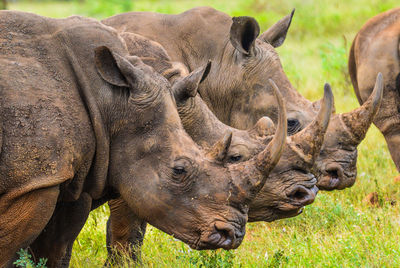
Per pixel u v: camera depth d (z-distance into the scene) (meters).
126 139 18.77
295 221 26.61
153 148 18.47
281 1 80.12
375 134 37.00
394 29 32.72
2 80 17.08
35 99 17.23
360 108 23.88
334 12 73.19
